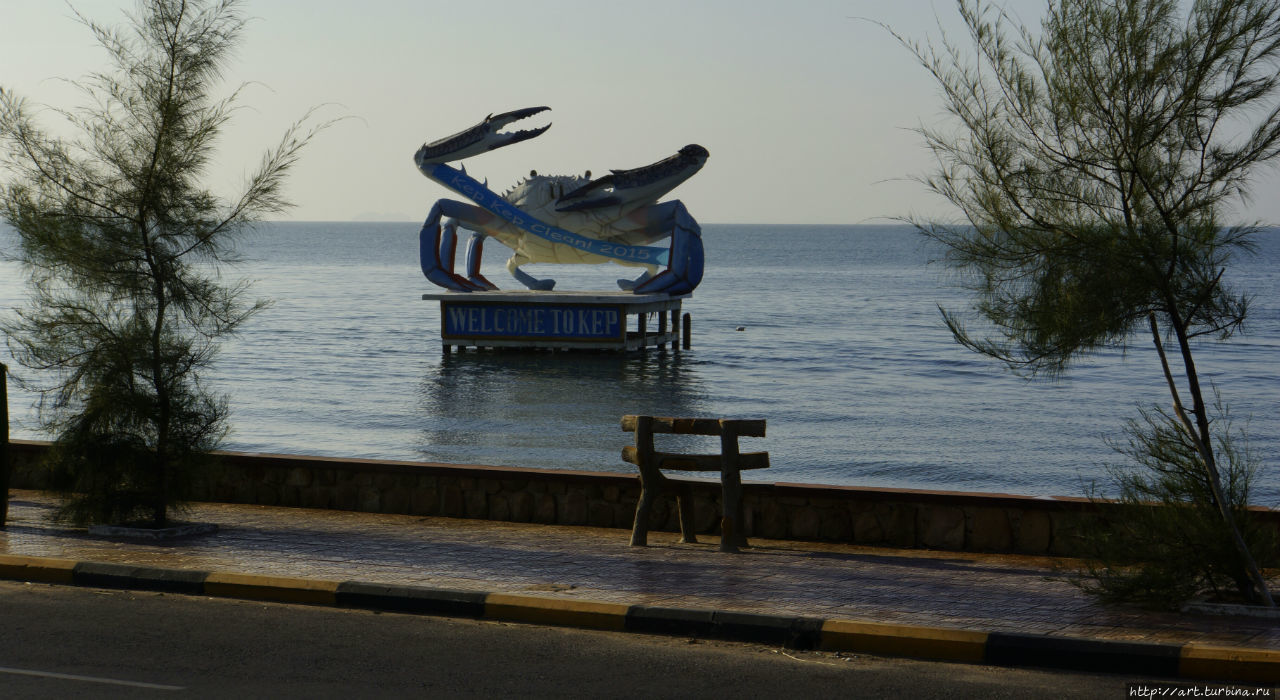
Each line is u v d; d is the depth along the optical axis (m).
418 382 40.91
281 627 7.95
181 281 11.82
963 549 10.90
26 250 11.53
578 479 11.96
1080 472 24.23
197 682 6.55
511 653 7.36
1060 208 8.86
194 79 11.67
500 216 46.31
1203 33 8.42
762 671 7.05
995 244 9.07
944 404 35.44
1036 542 10.69
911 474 24.14
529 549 10.49
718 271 154.88
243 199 11.88
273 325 63.72
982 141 8.94
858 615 8.02
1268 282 109.44
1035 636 7.38
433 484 12.50
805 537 11.39
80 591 9.03
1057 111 8.70
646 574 9.38
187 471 11.62
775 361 48.38
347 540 10.85
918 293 101.69
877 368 45.84
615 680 6.78
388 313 73.31
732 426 10.69
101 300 11.78
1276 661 6.95
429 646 7.49
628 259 46.28
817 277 135.88
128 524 11.34
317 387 39.06
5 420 11.37
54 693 6.28
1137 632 7.63
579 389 39.66
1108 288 8.63
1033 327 8.95
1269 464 24.61
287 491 13.02
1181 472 9.12
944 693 6.62
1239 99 8.37
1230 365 46.88
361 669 6.90
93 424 11.39
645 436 10.85
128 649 7.26
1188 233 8.57
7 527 11.43
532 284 48.41
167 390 11.70
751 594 8.66
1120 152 8.61
